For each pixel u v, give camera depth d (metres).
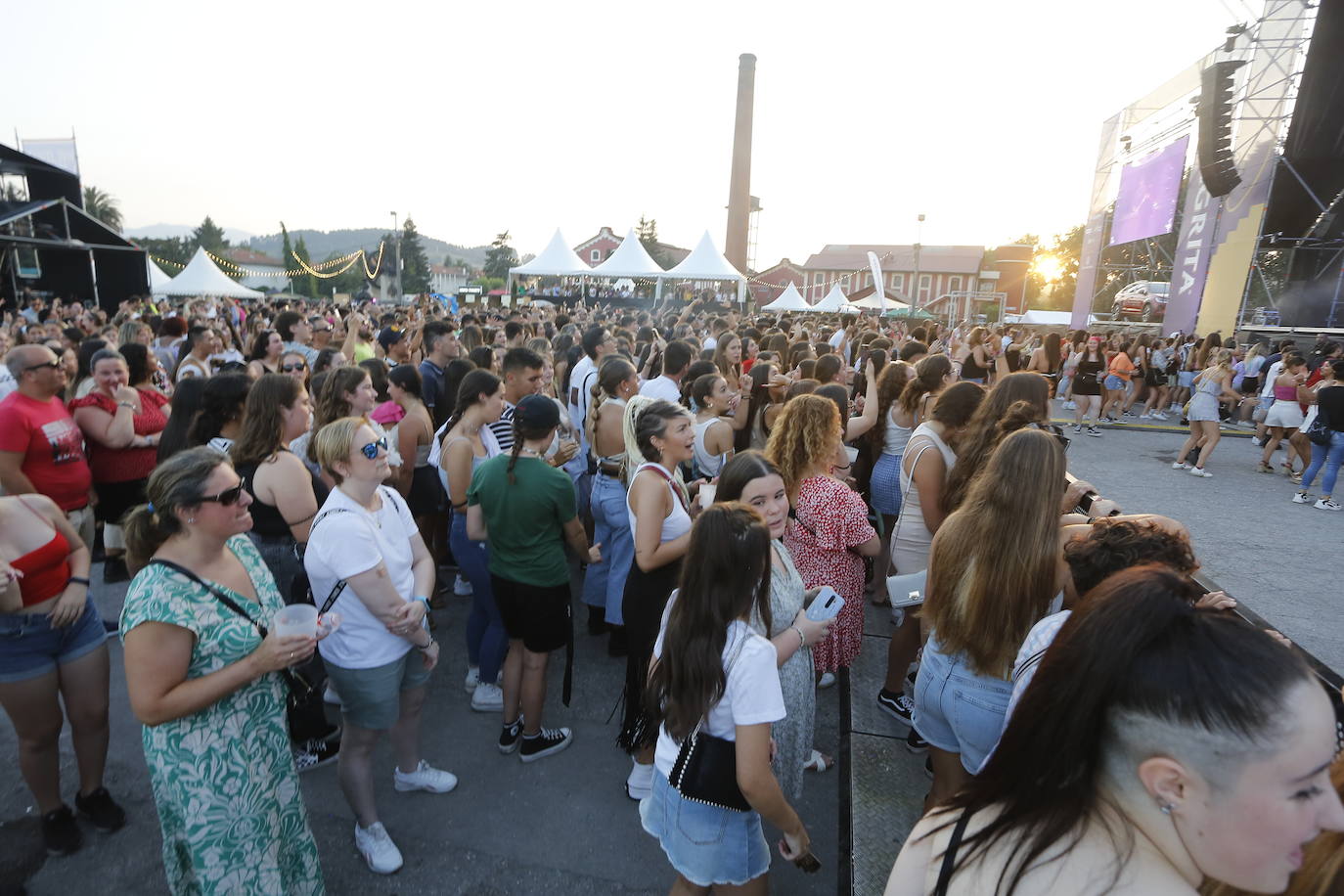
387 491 2.68
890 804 2.86
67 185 23.62
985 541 2.02
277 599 2.12
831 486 3.02
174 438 3.58
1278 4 14.20
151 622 1.74
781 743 2.22
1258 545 5.85
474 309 24.81
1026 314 47.41
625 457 3.75
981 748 2.11
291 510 2.88
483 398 3.57
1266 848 0.79
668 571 2.84
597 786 3.05
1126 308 22.72
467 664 4.03
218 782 1.88
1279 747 0.75
